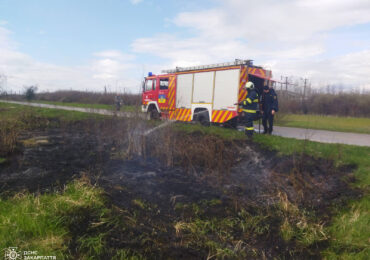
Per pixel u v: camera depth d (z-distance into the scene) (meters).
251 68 9.41
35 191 4.01
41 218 3.05
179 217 3.77
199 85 10.77
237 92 9.30
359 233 3.40
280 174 5.37
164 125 8.04
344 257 3.11
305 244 3.43
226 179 5.24
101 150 6.95
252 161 6.16
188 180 5.15
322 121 16.41
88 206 3.55
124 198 4.13
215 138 7.66
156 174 5.36
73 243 2.82
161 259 2.84
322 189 4.72
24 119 10.98
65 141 7.84
